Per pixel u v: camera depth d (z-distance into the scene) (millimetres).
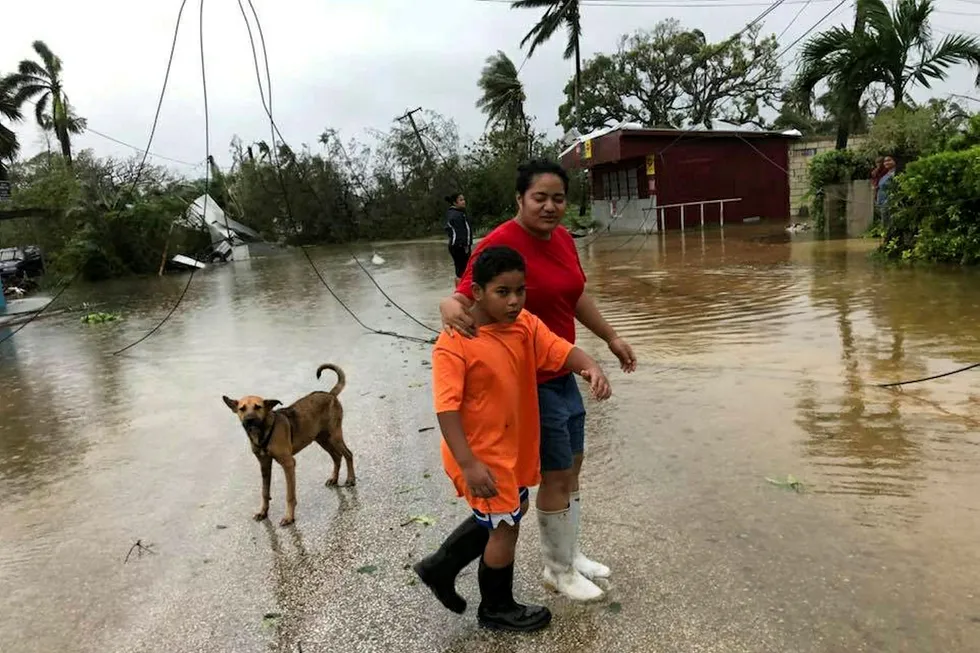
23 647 3033
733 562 3168
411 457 4844
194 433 5848
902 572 2992
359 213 36625
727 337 7348
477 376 2609
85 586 3504
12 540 4113
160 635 3035
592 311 3244
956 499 3594
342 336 9492
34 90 39469
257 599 3248
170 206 24922
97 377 8383
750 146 24016
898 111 16516
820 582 2967
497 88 38688
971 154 10352
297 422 4066
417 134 35812
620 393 5754
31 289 23359
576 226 27125
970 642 2541
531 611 2855
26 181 33469
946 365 5809
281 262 25172
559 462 2840
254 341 9734
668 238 20359
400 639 2857
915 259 11250
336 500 4266
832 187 16547
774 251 14633
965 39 16359
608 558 3291
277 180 34500
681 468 4211
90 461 5395
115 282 22188
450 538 2814
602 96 42062
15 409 7246
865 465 4070
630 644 2686
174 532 4027
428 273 16641
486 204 35531
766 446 4438
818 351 6523
